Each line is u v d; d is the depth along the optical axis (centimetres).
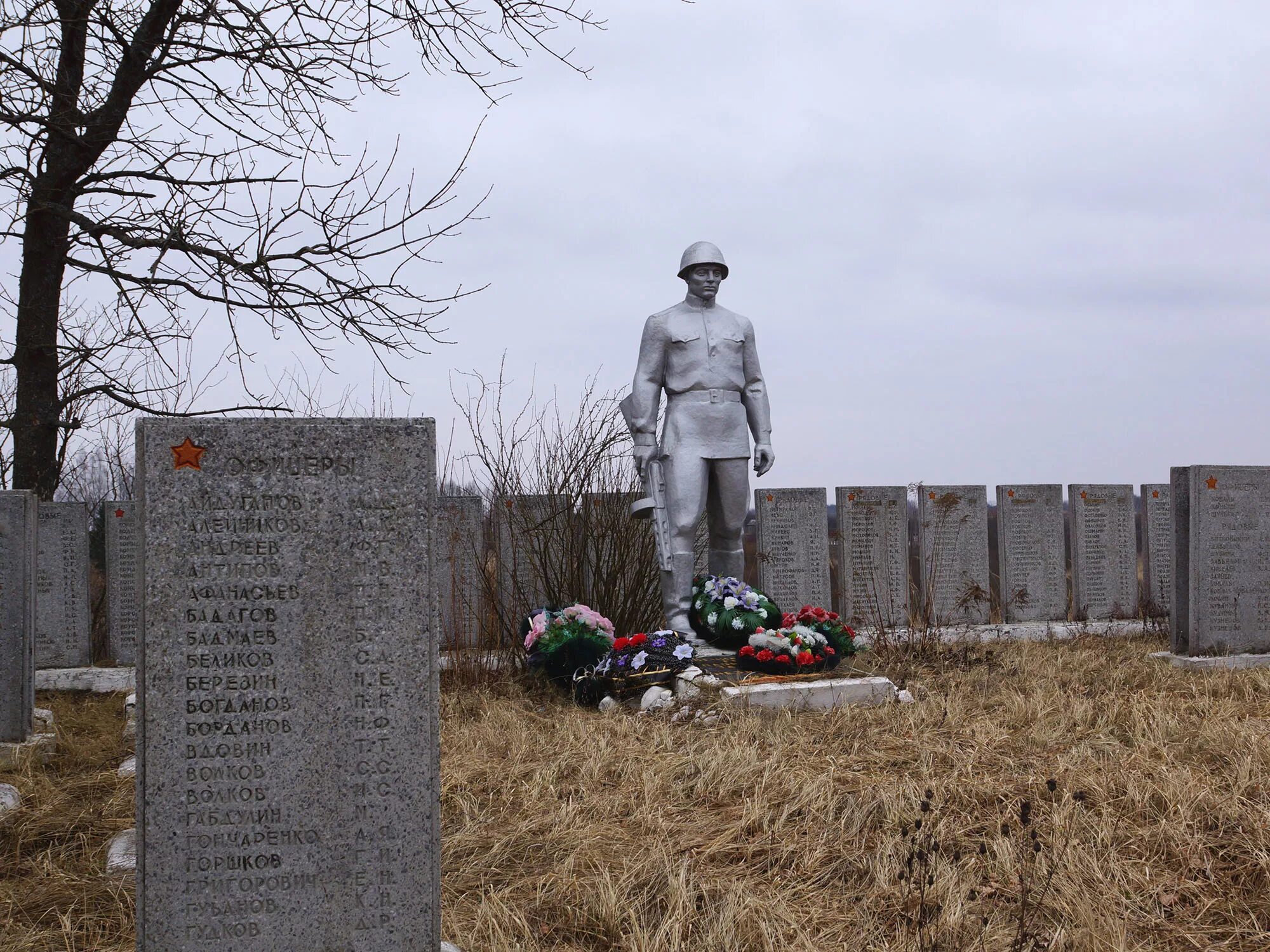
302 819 318
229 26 795
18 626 700
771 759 581
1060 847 440
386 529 323
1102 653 1020
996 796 514
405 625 323
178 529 316
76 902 420
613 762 608
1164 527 1356
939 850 437
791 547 1230
